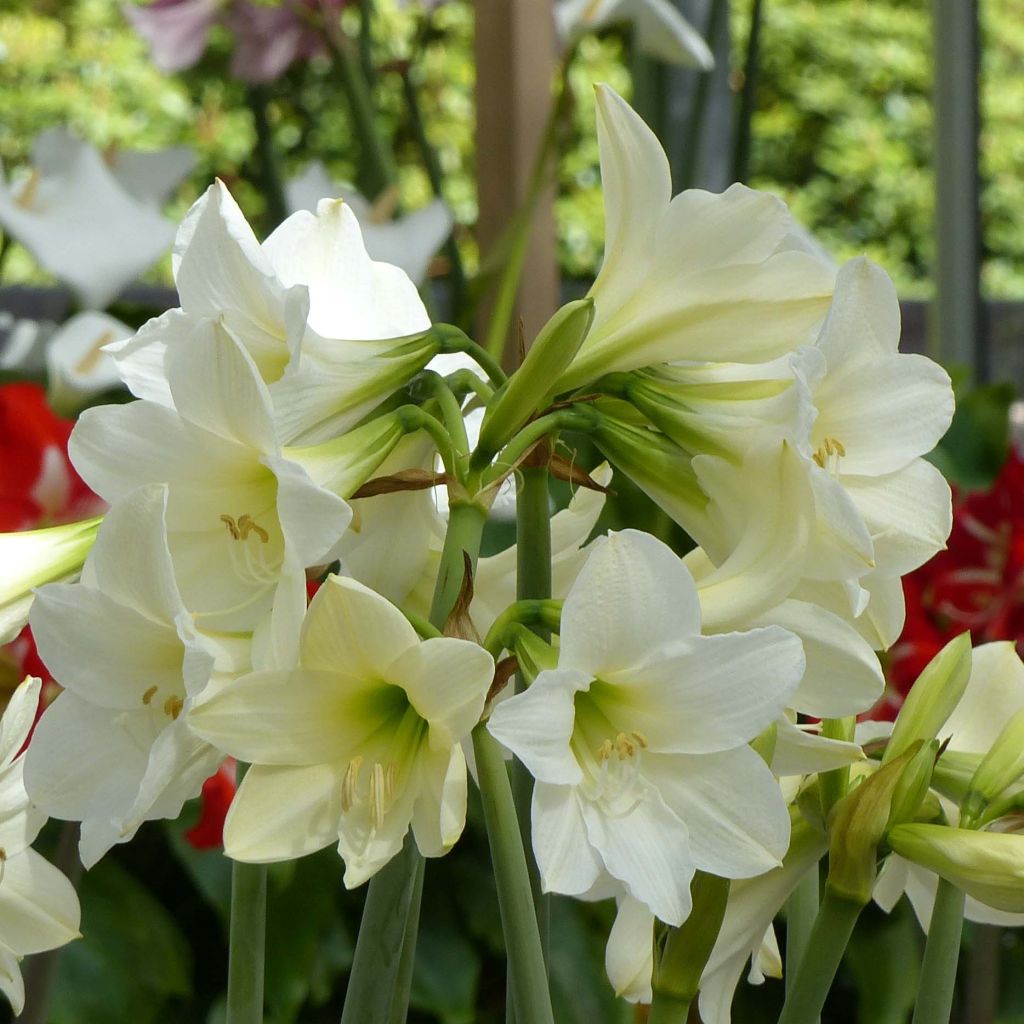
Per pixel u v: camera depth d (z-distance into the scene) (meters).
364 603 1.45
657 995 1.53
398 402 1.59
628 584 1.46
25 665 2.00
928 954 1.65
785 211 1.55
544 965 1.50
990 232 13.49
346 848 1.48
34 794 1.49
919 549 1.59
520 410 1.52
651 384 1.58
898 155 13.16
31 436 2.35
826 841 1.62
